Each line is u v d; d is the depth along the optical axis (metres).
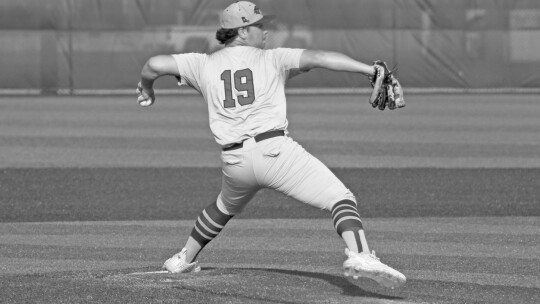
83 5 66.62
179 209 30.11
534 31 67.44
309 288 17.91
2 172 37.38
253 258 22.39
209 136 48.72
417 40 67.50
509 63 67.75
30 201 31.36
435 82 68.00
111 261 21.89
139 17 66.62
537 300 17.61
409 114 57.09
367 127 51.66
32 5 66.31
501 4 67.44
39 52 66.69
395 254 22.84
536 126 51.97
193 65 17.84
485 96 66.44
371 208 29.95
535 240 24.77
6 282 18.27
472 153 42.75
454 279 19.73
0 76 66.62
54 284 18.05
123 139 47.34
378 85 16.48
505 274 20.34
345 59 16.92
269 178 17.08
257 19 17.89
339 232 16.69
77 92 67.12
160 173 37.38
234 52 17.69
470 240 24.73
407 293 17.86
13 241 24.72
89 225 27.30
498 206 30.27
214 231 19.22
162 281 18.41
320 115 56.75
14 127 51.53
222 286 17.89
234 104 17.20
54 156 41.91
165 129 51.25
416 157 41.66
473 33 67.56
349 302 16.70
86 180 35.66
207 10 66.31
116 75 67.19
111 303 16.39
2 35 66.31
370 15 67.00
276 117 17.16
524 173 37.12
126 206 30.56
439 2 67.19
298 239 25.09
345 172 37.47
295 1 66.56
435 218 28.25
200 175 36.97
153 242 24.64
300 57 17.28
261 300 16.67
